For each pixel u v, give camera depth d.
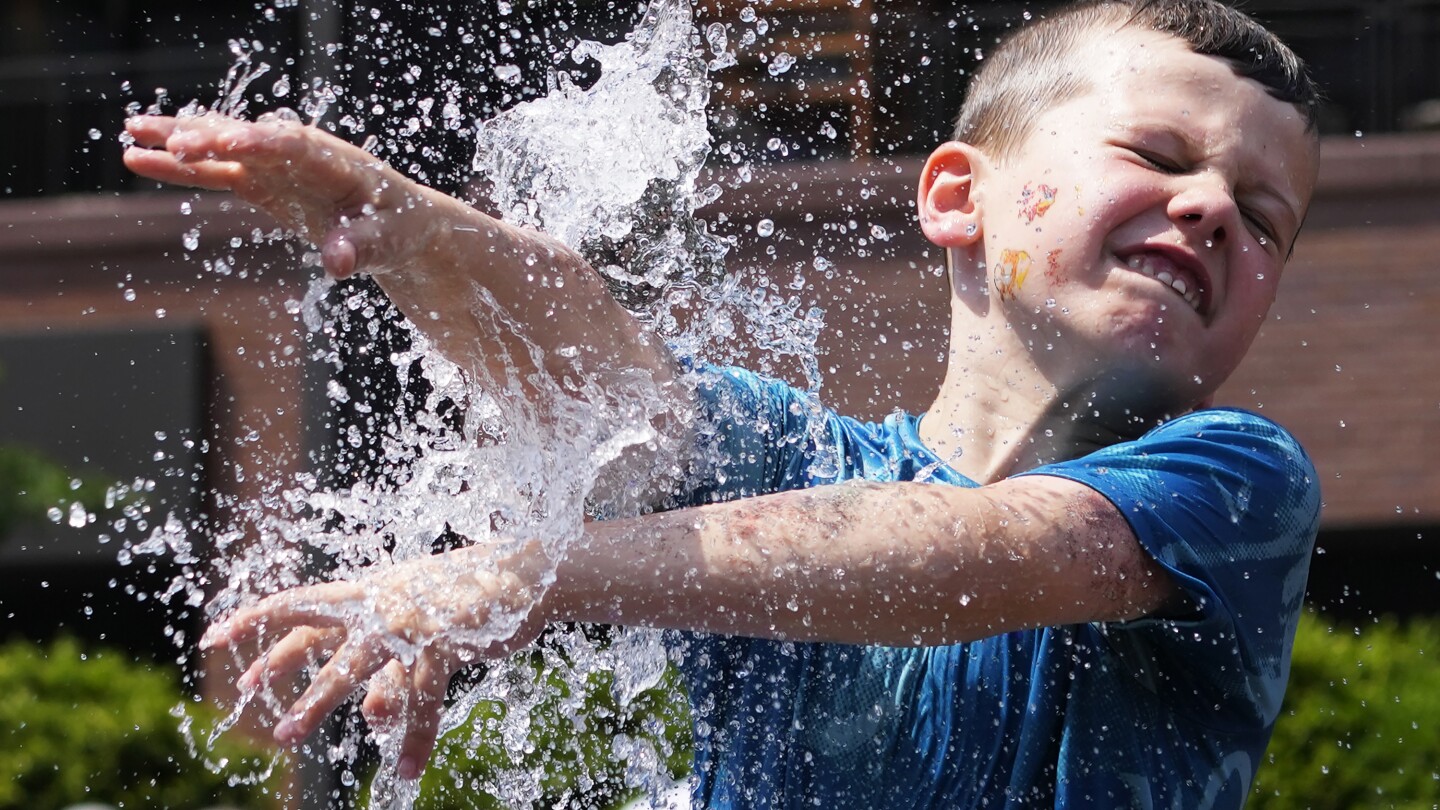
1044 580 1.61
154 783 7.25
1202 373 1.92
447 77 4.20
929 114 7.05
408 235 1.57
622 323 1.83
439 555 1.65
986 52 7.11
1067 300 1.93
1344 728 6.55
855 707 1.83
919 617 1.58
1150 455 1.77
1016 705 1.80
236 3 9.39
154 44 9.46
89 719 7.32
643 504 1.88
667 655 1.99
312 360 4.73
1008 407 1.99
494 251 1.66
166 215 8.39
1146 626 1.71
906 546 1.58
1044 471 1.74
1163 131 1.96
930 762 1.80
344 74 4.30
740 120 6.89
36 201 9.10
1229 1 3.49
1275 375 7.86
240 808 6.97
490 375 1.75
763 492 1.93
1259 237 2.00
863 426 2.11
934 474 1.94
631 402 1.80
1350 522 7.75
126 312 8.37
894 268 6.62
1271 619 1.81
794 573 1.57
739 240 6.72
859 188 6.83
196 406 8.16
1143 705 1.81
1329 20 8.49
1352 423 7.79
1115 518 1.68
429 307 1.68
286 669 1.72
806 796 1.83
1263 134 1.99
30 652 7.86
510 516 1.70
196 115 1.51
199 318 8.24
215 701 7.52
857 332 6.47
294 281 8.28
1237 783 1.86
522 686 2.19
